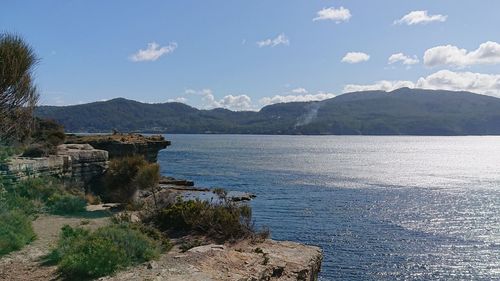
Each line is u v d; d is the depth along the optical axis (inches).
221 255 458.6
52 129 1603.1
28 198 730.8
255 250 506.3
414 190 2576.3
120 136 2094.0
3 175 738.2
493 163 5054.1
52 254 426.6
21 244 467.2
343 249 1321.4
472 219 1752.0
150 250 436.1
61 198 741.3
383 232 1526.8
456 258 1258.0
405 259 1243.8
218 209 596.1
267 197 2160.4
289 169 3740.2
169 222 598.2
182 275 378.3
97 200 882.8
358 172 3661.4
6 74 813.2
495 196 2362.2
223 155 5462.6
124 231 469.4
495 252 1315.2
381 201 2138.3
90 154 1072.8
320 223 1624.0
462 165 4734.3
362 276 1109.7
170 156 5147.6
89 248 397.4
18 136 1003.9
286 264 481.1
